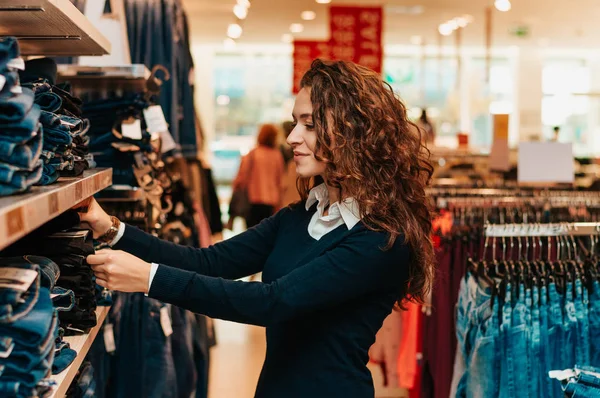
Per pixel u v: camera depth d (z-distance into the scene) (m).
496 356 2.51
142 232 1.92
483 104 14.13
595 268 2.54
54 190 1.17
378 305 1.80
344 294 1.70
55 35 1.69
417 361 3.44
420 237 1.78
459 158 6.07
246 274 2.07
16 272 1.10
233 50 14.03
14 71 1.10
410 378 3.47
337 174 1.74
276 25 10.84
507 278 2.51
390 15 9.81
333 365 1.76
